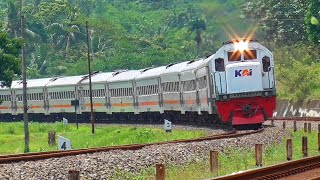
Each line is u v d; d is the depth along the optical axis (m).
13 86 106.94
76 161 32.16
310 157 32.19
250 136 45.41
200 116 67.12
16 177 28.30
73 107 95.44
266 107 56.09
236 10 107.81
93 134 72.75
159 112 78.94
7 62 72.69
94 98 92.19
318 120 72.25
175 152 36.59
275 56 110.56
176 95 71.19
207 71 57.31
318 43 99.00
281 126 61.91
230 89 55.47
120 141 62.44
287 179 26.91
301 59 108.88
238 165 33.72
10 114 109.50
